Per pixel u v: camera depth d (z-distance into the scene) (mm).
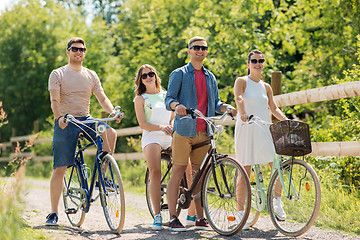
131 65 18594
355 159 6512
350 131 7145
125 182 10836
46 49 25375
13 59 25797
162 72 18078
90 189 5004
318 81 14430
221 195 4707
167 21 19484
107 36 22531
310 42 16000
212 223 4793
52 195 5293
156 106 5336
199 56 4945
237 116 5227
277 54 17422
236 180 4633
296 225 4562
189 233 4805
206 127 4973
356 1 12984
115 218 4828
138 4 21938
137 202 7691
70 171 5406
